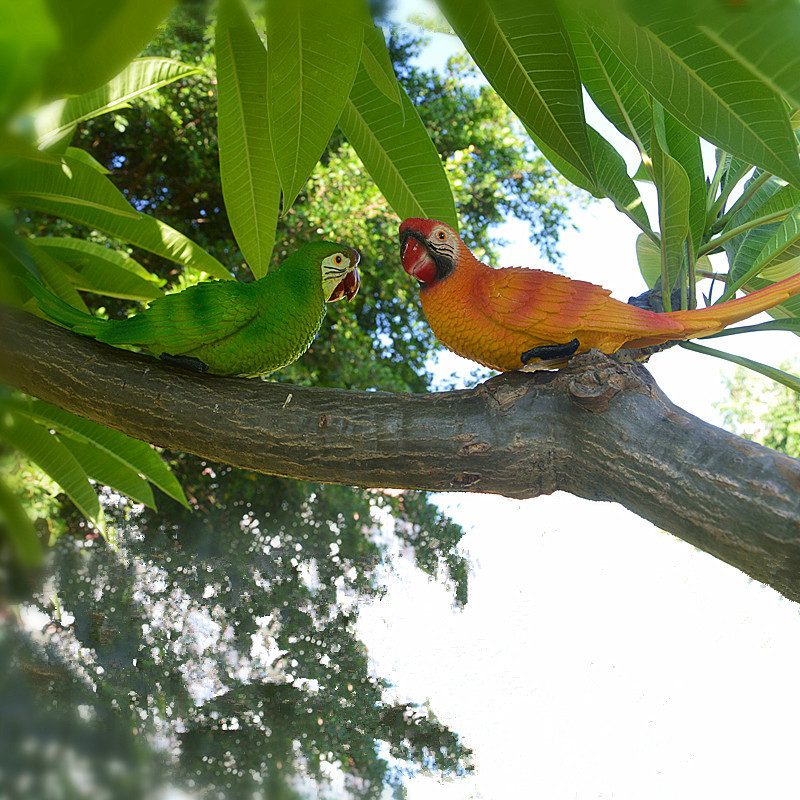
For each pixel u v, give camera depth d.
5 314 0.80
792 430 8.09
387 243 7.77
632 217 1.54
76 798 1.41
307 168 1.10
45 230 6.05
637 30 0.77
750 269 1.39
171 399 1.25
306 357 7.27
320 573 5.90
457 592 5.45
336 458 1.18
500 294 1.15
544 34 0.98
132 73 1.52
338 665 4.66
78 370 1.27
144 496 2.25
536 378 1.15
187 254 1.83
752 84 0.79
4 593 0.95
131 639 4.30
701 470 0.98
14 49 0.20
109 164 7.53
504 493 1.16
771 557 0.93
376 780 3.93
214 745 3.41
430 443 1.14
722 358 1.28
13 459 3.05
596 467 1.08
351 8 0.28
